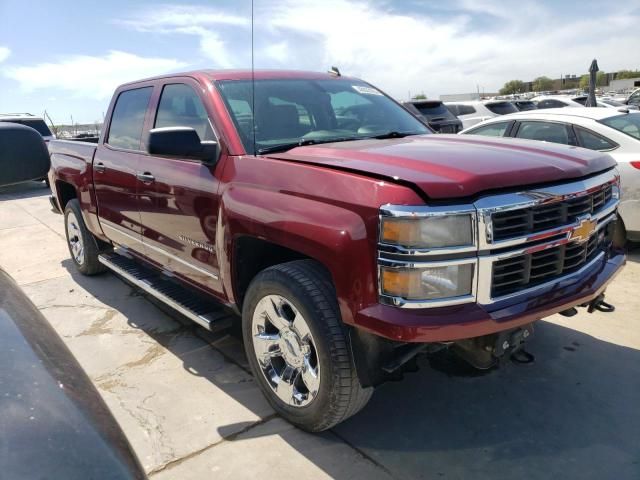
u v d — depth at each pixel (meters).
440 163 2.33
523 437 2.68
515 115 6.59
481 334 2.14
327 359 2.37
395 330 2.07
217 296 3.26
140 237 3.98
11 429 0.96
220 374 3.39
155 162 3.61
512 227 2.23
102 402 1.21
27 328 1.33
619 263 2.94
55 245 7.08
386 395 3.10
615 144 5.42
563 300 2.39
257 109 3.26
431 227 2.07
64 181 5.30
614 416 2.84
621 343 3.66
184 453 2.61
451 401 3.02
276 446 2.65
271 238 2.54
